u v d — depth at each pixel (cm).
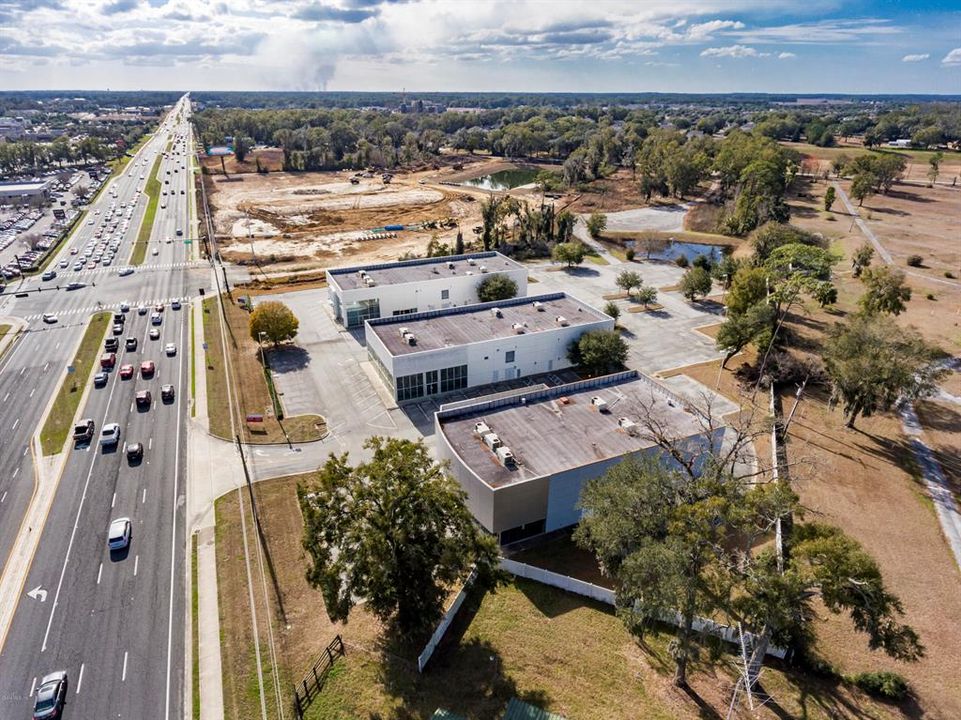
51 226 14375
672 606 2828
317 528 3362
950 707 3181
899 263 11119
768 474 5284
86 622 3841
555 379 7175
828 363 6181
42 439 5869
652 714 3083
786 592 2905
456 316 7544
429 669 3391
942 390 6675
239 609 3909
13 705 3322
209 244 13050
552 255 11894
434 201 17662
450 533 3897
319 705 3216
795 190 17800
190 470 5406
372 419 6275
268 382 6944
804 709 3114
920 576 4175
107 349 7850
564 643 3559
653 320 8881
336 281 8688
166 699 3344
